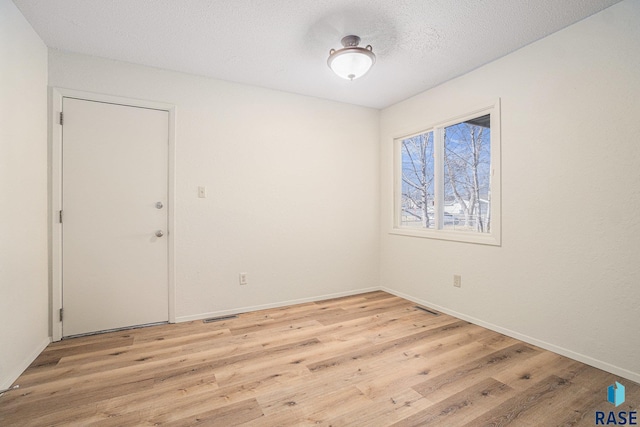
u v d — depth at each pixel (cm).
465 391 171
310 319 285
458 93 285
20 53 188
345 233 364
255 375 187
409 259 346
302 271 336
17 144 185
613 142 187
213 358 209
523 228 235
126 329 258
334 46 232
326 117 349
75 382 178
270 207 317
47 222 229
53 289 231
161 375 186
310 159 339
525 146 233
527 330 233
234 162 299
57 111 232
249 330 258
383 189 385
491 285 259
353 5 184
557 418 149
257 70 273
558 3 182
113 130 252
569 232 208
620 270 185
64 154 236
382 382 180
